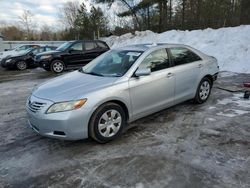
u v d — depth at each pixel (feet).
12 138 13.93
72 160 11.39
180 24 71.72
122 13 82.84
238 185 9.27
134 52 15.24
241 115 16.42
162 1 72.95
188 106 18.44
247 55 34.40
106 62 15.74
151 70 14.79
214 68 19.52
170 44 16.65
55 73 39.42
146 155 11.58
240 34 39.93
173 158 11.25
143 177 9.91
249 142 12.64
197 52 18.47
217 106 18.34
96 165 10.90
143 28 81.92
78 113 11.64
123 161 11.13
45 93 12.59
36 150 12.46
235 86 24.27
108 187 9.39
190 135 13.58
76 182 9.77
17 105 20.77
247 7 52.85
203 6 66.33
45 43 97.96
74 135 11.78
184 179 9.69
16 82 32.91
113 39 76.95
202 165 10.62
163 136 13.53
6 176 10.34
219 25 64.59
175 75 15.90
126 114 13.67
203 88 18.78
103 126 12.62
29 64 48.91
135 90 13.66
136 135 13.74
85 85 12.87
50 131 11.84
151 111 14.87
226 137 13.24
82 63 40.86
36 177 10.21
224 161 10.91
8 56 49.39
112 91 12.67
